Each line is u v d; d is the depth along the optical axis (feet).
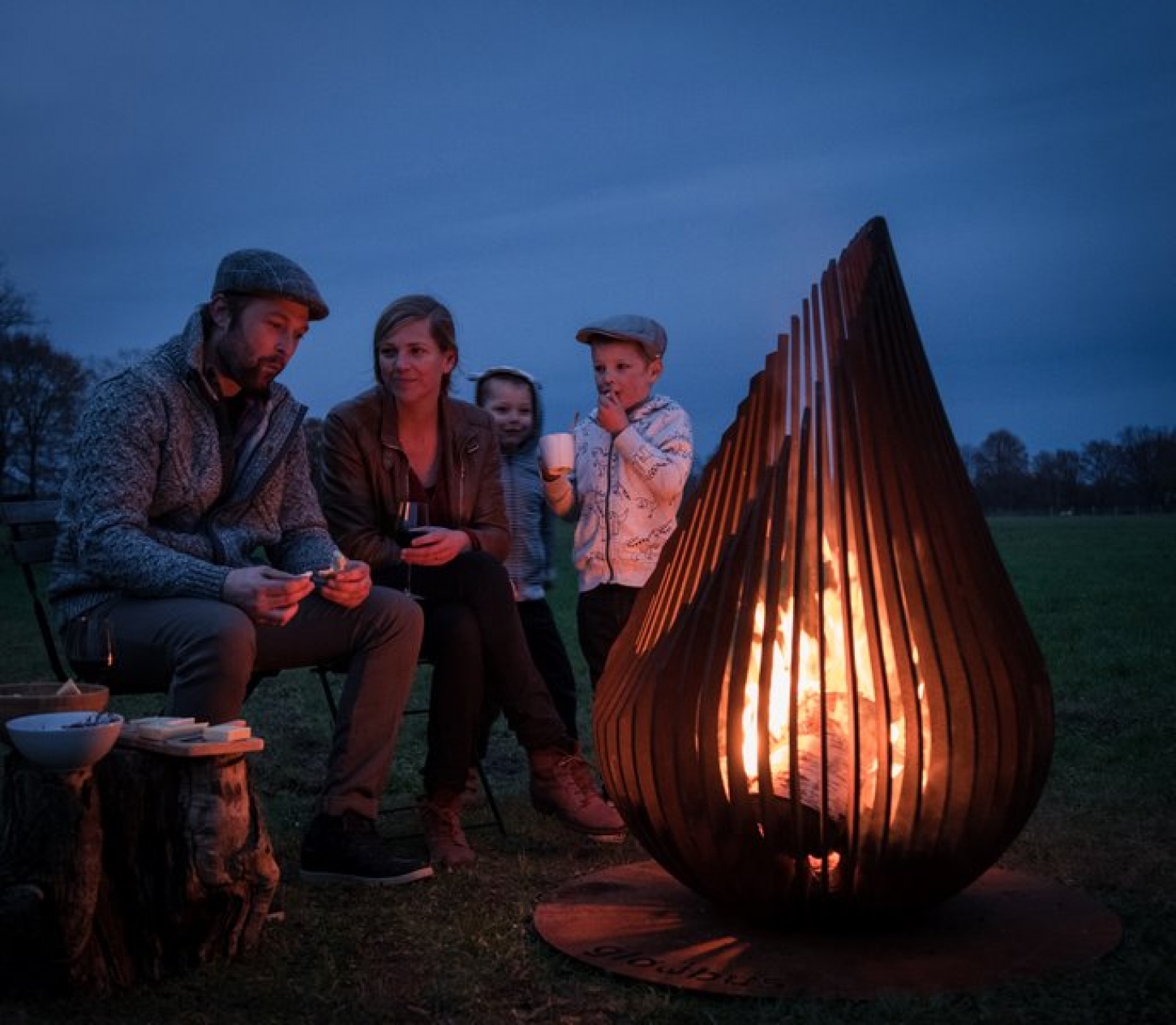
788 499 9.56
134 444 11.09
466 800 15.21
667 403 15.74
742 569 9.53
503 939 10.01
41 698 8.92
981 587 9.50
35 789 8.29
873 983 8.80
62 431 166.30
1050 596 48.65
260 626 11.54
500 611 12.82
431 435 14.08
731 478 10.08
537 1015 8.54
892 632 9.11
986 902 10.62
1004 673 9.28
